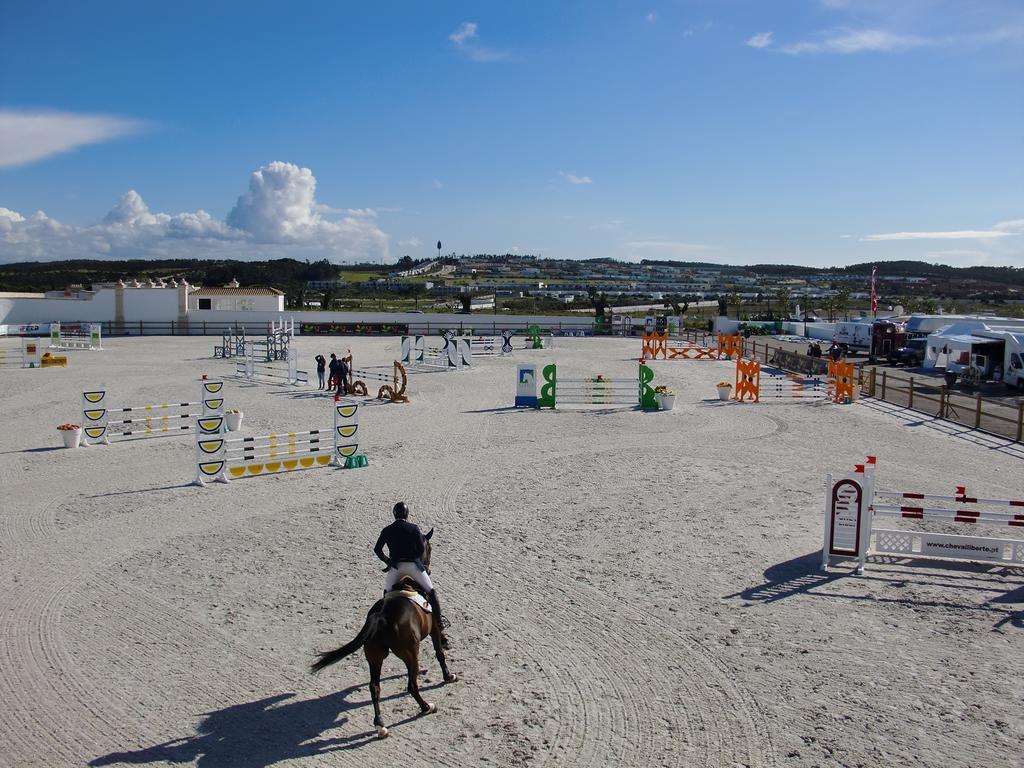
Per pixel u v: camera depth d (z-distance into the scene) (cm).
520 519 1525
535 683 882
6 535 1416
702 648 968
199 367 4234
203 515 1545
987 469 1962
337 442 1973
